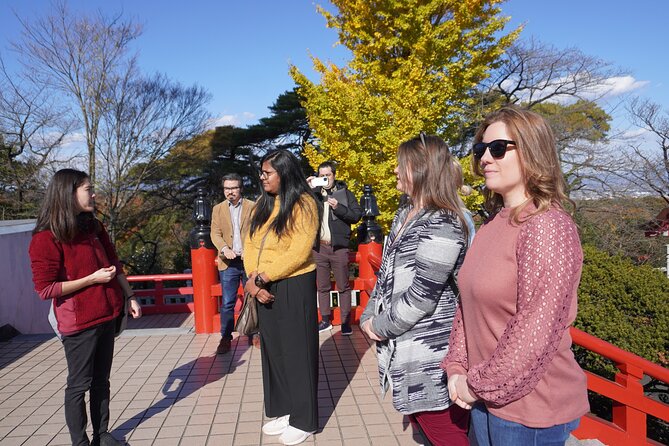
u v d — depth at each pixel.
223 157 21.23
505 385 1.23
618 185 15.15
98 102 15.38
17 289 5.60
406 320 1.78
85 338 2.49
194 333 4.98
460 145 16.17
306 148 11.92
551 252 1.22
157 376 3.83
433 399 1.82
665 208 14.29
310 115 11.79
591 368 4.61
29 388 3.66
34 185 16.19
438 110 10.78
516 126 1.35
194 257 4.96
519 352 1.20
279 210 2.70
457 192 1.91
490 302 1.35
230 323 4.33
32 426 3.04
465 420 1.90
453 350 1.60
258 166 2.80
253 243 2.84
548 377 1.30
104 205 16.59
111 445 2.68
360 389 3.52
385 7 11.25
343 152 10.82
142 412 3.21
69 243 2.45
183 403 3.34
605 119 15.99
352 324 5.29
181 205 19.11
